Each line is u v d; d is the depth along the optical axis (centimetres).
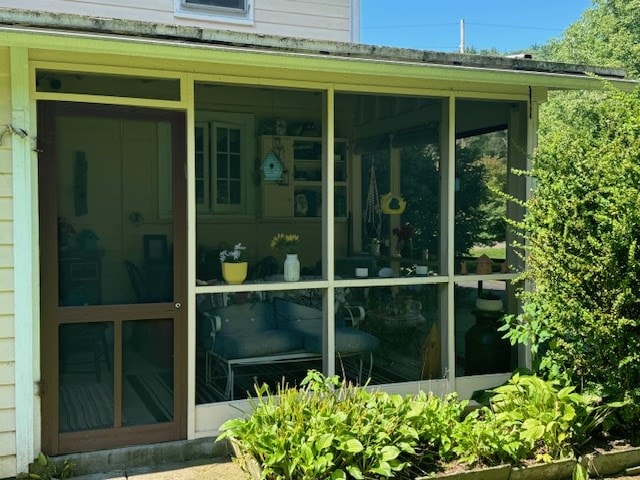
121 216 414
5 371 384
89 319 407
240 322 464
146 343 422
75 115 400
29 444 387
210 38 372
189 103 425
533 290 538
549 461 386
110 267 412
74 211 403
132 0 591
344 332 491
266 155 482
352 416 378
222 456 432
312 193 502
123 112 412
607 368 428
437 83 495
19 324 384
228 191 471
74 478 391
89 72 401
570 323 429
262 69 445
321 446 344
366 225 528
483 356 531
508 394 434
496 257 541
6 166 381
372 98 511
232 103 470
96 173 407
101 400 411
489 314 534
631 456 407
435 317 515
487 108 540
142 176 418
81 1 574
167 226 426
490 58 452
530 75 460
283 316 481
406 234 538
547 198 443
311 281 477
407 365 508
